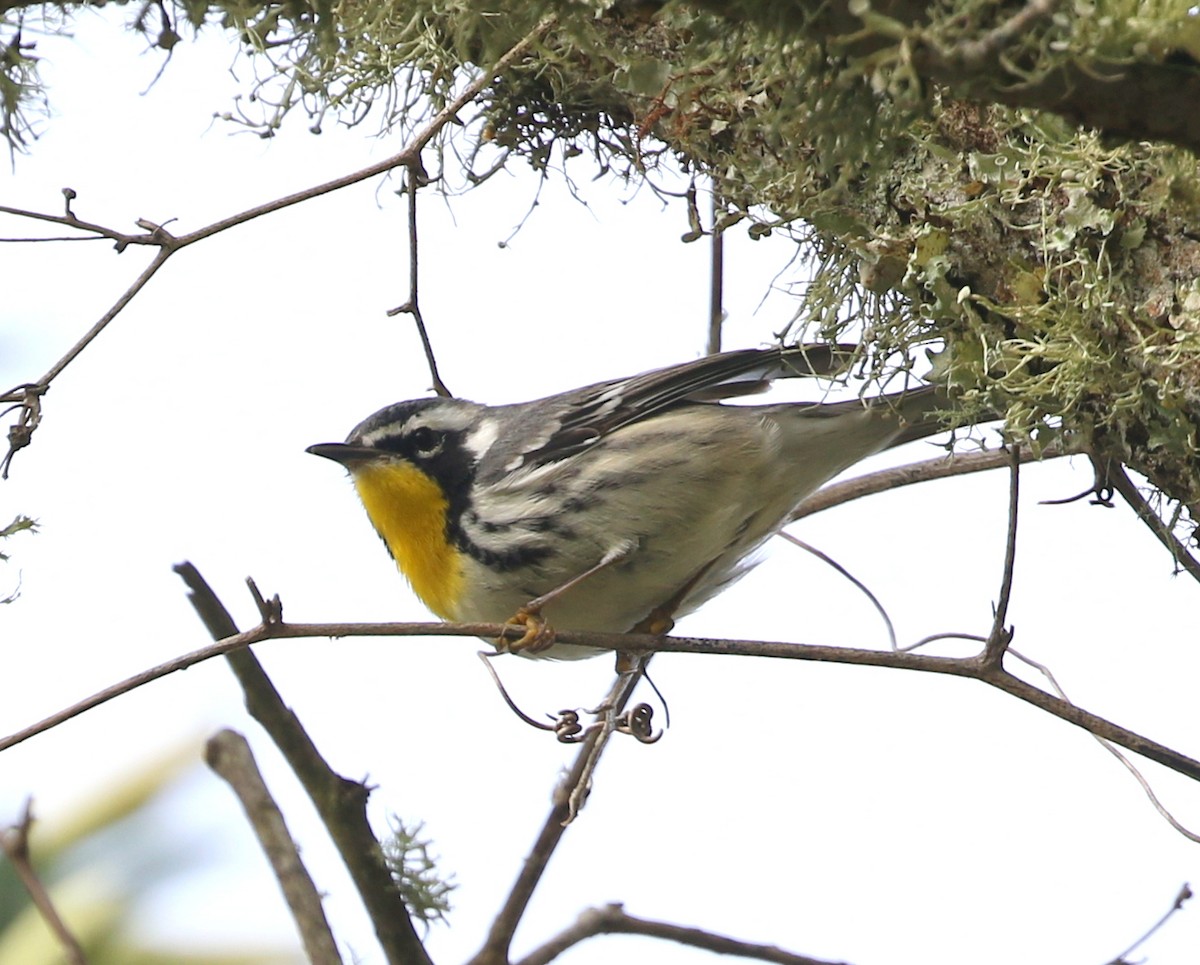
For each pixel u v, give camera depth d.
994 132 8.20
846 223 8.72
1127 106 5.62
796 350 9.71
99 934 7.02
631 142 10.70
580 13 6.86
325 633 7.82
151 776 7.44
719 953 8.43
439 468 10.98
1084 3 5.41
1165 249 7.65
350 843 7.59
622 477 10.69
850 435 10.82
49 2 7.09
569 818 8.48
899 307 9.00
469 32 7.37
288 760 7.59
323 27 7.00
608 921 8.39
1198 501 8.15
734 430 10.77
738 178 9.42
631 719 9.59
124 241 8.99
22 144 7.67
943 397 9.31
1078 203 7.78
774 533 11.30
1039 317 8.09
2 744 7.52
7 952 6.91
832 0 5.62
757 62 8.38
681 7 6.48
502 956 8.27
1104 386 8.04
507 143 10.94
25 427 8.48
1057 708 7.89
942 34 5.47
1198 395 7.57
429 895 7.64
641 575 10.84
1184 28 5.39
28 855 6.48
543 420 11.01
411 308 10.81
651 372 11.11
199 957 7.15
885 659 8.14
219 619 8.22
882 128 6.30
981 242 8.30
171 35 7.36
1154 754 7.66
